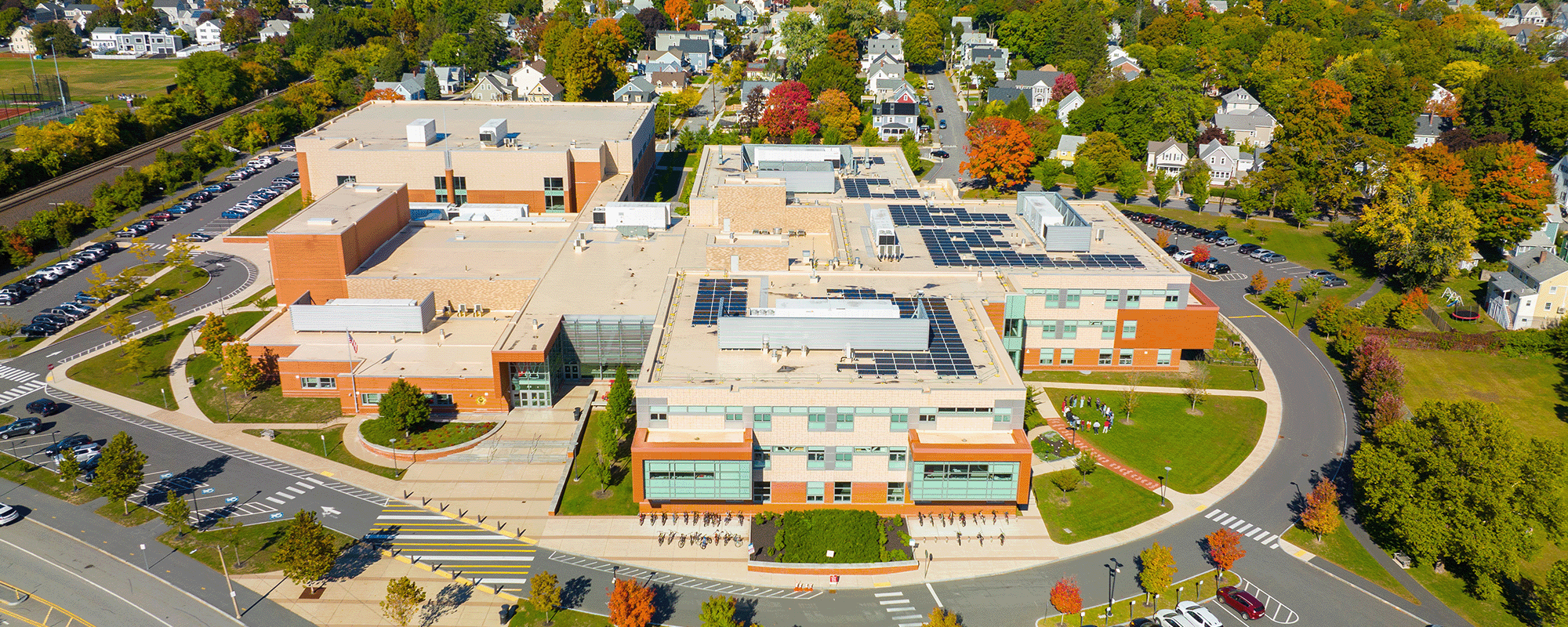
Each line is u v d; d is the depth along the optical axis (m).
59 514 94.88
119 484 92.88
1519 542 83.56
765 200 144.75
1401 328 140.62
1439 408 91.56
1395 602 85.19
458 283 127.38
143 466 102.06
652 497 92.25
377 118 197.00
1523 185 163.25
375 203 140.12
